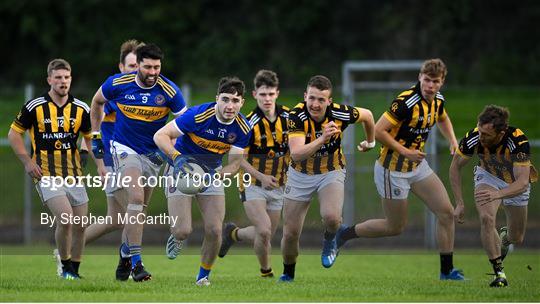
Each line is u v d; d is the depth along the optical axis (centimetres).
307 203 3272
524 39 9594
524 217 3344
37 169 3341
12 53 10338
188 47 9844
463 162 3334
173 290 2952
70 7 9906
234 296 2808
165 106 3275
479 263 4547
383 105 6456
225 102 3028
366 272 4034
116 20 9875
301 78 9438
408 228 5219
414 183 3453
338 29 9912
